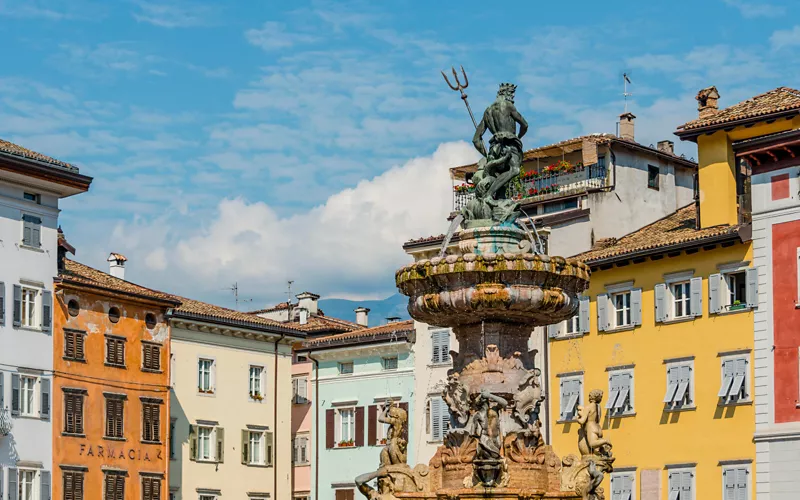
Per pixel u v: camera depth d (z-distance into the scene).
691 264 68.50
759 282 65.69
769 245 65.50
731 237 66.44
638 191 79.62
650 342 69.62
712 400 66.88
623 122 82.25
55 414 71.44
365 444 84.12
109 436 73.94
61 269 74.44
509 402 34.81
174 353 79.69
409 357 82.50
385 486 35.09
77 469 72.00
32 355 70.69
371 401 84.06
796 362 64.06
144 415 75.94
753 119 67.31
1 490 68.31
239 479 82.25
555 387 73.25
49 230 72.38
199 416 80.50
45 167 71.31
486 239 35.38
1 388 69.12
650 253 69.38
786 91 69.94
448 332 80.50
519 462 34.31
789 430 63.91
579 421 35.56
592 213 77.00
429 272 34.53
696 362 67.75
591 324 72.31
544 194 79.50
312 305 98.25
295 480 88.38
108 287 74.50
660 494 68.31
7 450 68.94
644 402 69.56
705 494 66.62
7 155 69.56
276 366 85.06
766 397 64.94
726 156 69.06
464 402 34.88
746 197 68.00
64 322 72.50
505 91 36.28
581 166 79.25
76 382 72.69
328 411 86.25
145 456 75.62
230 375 82.50
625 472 69.81
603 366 71.38
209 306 84.88
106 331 74.56
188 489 79.44
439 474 35.06
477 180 36.06
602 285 72.00
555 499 33.84
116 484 73.94
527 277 34.16
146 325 76.88
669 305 69.25
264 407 84.12
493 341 35.16
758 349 65.44
